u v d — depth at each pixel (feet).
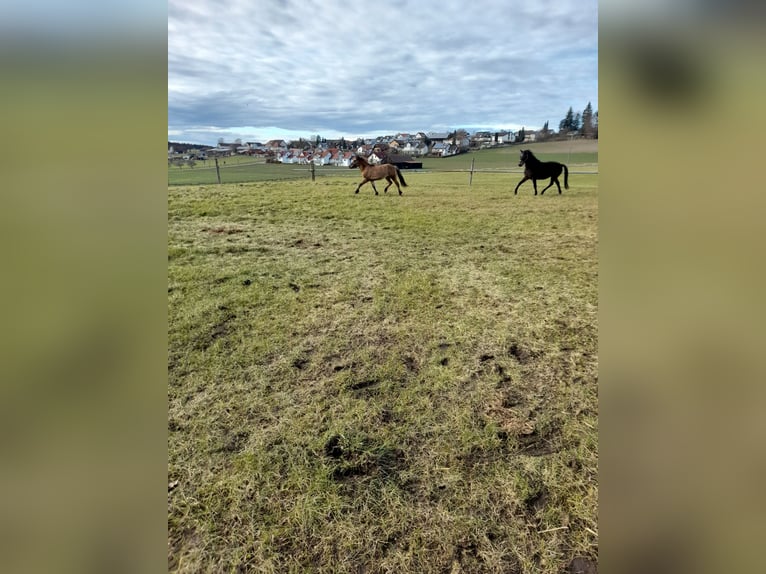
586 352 6.98
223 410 5.70
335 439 5.16
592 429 5.16
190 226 16.02
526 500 4.20
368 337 7.63
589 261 11.87
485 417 5.46
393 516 4.09
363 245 13.69
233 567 3.65
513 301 9.11
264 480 4.54
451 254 12.66
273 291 9.71
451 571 3.58
